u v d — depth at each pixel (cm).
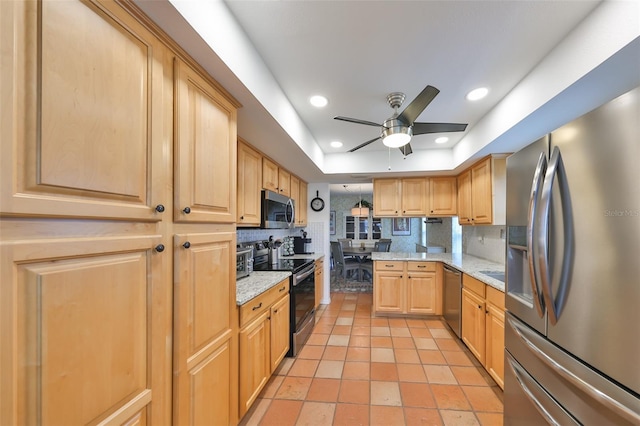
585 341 93
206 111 126
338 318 369
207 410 126
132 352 87
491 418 176
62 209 66
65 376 67
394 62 162
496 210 280
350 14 125
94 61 75
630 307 79
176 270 106
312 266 334
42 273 63
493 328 210
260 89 156
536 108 165
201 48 108
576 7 121
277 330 225
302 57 158
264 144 237
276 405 190
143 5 87
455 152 338
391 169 363
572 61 136
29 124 60
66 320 68
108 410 78
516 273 148
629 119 80
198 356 119
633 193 78
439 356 260
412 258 367
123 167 83
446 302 339
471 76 178
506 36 139
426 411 183
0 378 56
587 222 93
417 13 124
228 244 145
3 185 56
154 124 96
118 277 82
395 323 349
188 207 111
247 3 119
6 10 57
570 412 101
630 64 119
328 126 269
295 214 385
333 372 232
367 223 885
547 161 114
